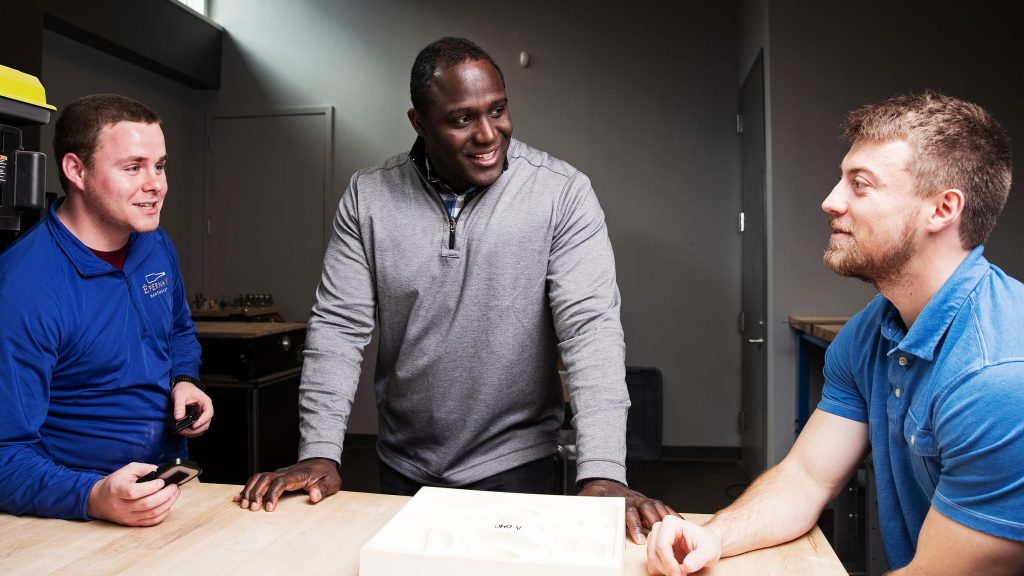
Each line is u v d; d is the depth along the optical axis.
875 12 3.41
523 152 1.56
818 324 3.09
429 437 1.59
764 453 3.74
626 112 4.78
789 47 3.46
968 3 3.36
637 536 1.09
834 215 1.08
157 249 1.62
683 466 4.58
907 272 1.05
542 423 1.62
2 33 2.64
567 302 1.46
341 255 1.58
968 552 0.96
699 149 4.73
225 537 1.09
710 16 4.71
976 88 3.36
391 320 1.57
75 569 0.99
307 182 5.11
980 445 0.93
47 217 1.42
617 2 4.79
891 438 1.13
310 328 1.54
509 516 1.01
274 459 3.51
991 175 1.00
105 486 1.14
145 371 1.53
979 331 0.98
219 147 5.21
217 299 5.21
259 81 5.17
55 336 1.34
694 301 4.74
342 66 5.09
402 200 1.54
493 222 1.49
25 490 1.19
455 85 1.35
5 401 1.27
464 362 1.53
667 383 4.77
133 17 4.35
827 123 3.44
